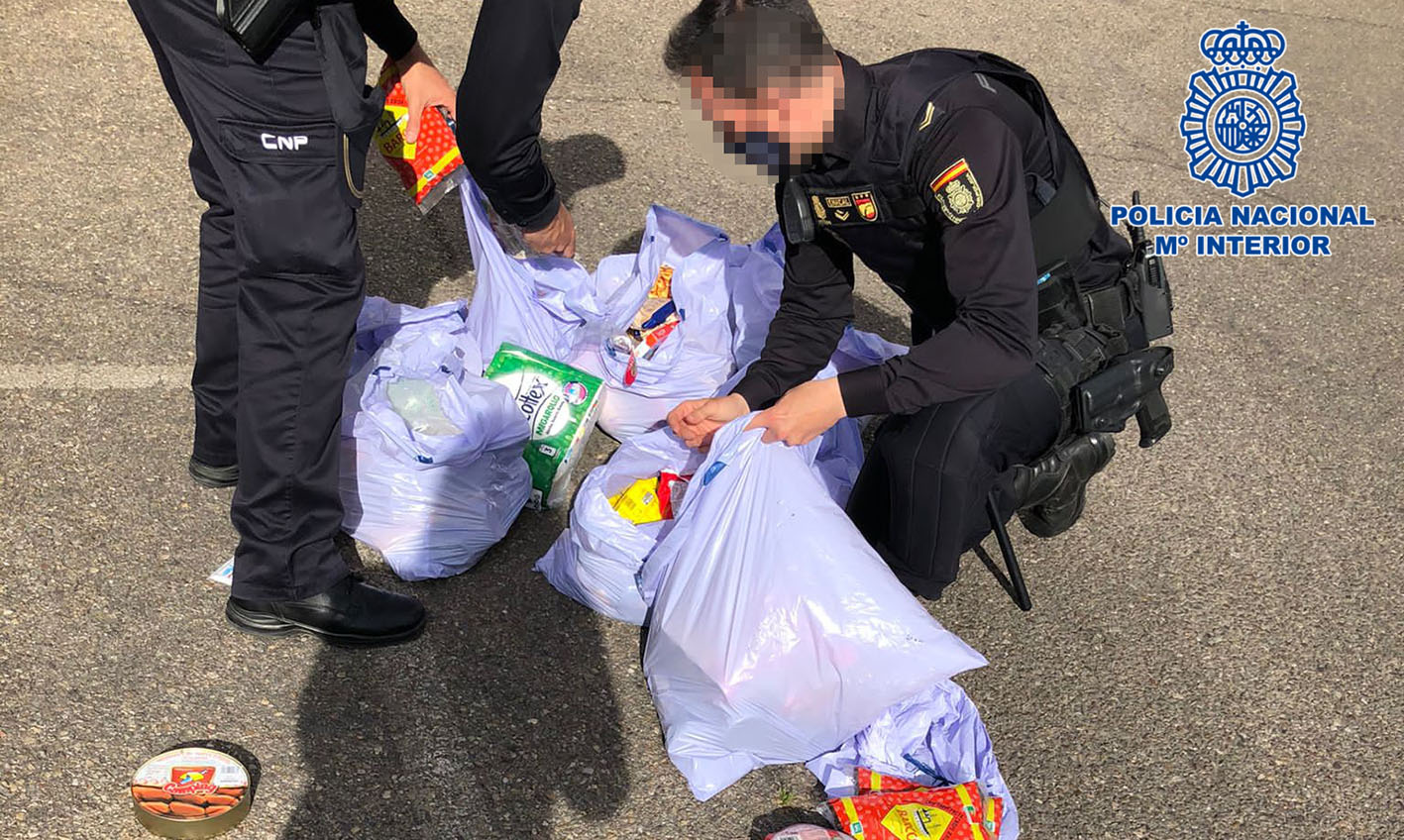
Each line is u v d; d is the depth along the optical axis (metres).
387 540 2.53
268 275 2.11
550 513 2.78
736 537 2.13
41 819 1.99
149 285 3.24
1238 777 2.33
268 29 1.87
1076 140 4.66
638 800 2.17
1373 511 3.03
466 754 2.21
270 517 2.24
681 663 2.17
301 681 2.29
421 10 4.82
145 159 3.74
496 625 2.47
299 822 2.05
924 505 2.26
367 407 2.53
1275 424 3.31
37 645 2.27
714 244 2.96
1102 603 2.69
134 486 2.64
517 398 2.74
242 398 2.18
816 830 2.05
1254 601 2.74
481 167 2.32
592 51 4.77
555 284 2.97
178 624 2.36
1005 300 1.98
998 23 5.55
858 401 2.09
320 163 2.05
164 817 1.95
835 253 2.43
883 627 2.05
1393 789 2.34
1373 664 2.61
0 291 3.11
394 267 3.42
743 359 2.91
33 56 4.17
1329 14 6.09
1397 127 5.04
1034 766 2.31
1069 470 2.39
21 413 2.77
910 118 1.95
